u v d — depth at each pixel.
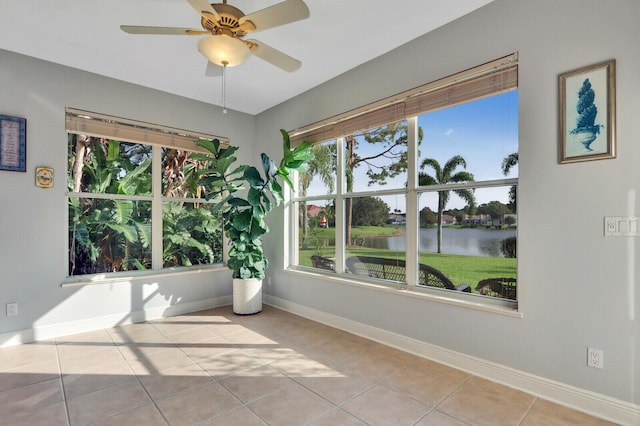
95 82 3.28
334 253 3.51
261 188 3.59
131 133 3.51
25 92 2.93
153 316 3.64
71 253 3.21
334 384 2.22
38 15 2.33
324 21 2.42
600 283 1.85
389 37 2.66
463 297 2.50
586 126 1.89
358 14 2.35
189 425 1.78
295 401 2.02
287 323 3.50
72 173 3.24
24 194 2.93
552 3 2.02
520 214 2.14
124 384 2.22
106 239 3.42
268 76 3.34
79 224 3.27
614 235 1.81
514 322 2.17
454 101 2.48
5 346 2.82
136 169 3.62
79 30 2.52
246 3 2.20
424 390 2.14
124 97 3.46
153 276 3.64
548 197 2.03
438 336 2.56
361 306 3.14
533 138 2.09
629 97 1.77
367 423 1.81
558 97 1.99
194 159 3.84
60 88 3.10
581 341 1.91
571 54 1.95
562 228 1.98
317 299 3.60
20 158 2.90
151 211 3.71
